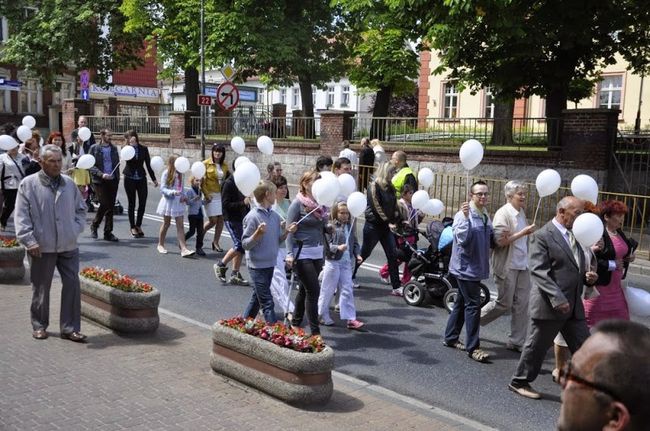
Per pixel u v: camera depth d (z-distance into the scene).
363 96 33.75
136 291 6.84
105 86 35.25
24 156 12.33
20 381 5.35
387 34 24.59
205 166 11.36
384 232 9.18
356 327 7.65
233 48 25.34
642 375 1.48
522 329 6.98
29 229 6.29
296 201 6.96
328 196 6.18
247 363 5.37
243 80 28.94
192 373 5.70
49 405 4.89
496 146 18.98
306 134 23.84
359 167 18.33
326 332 7.56
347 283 7.71
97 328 6.98
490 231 6.70
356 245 9.46
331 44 29.39
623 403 1.48
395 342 7.22
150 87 52.31
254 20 25.72
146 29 31.59
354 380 5.91
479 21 16.44
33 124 14.73
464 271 6.66
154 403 5.01
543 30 16.53
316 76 29.03
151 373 5.66
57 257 6.52
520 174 17.22
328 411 5.04
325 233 7.50
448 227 8.62
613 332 1.57
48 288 6.52
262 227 6.25
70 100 33.31
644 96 30.89
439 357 6.75
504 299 6.94
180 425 4.63
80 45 32.16
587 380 1.53
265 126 25.11
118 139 30.61
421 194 8.59
